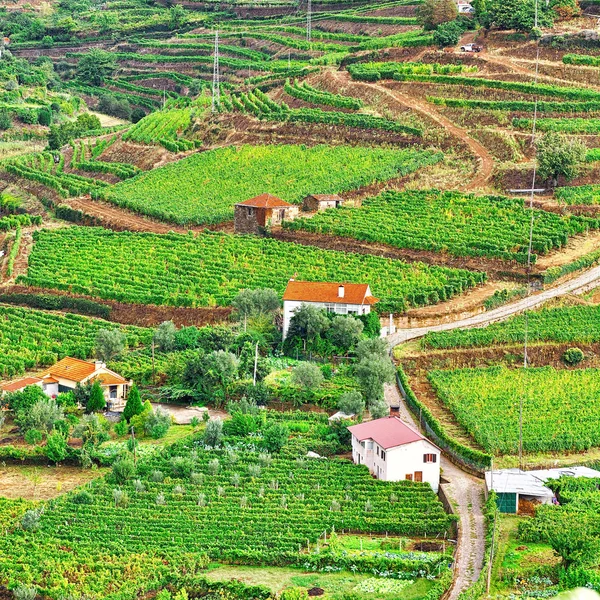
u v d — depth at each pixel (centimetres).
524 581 18750
